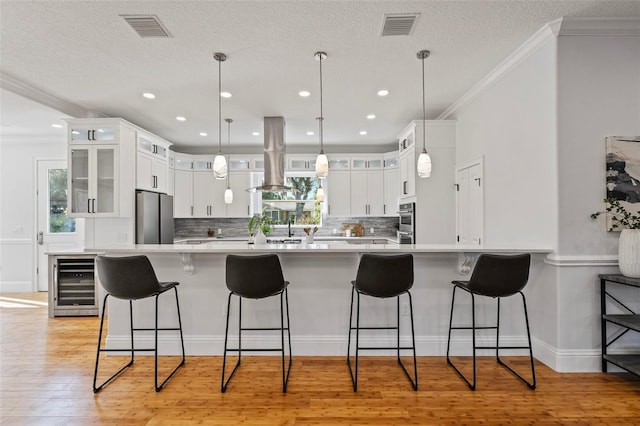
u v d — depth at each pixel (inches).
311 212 262.1
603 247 100.7
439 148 173.2
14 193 220.5
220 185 249.9
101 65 121.6
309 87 143.3
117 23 95.7
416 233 173.2
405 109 172.6
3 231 220.2
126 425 77.7
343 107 169.2
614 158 99.7
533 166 111.6
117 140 164.1
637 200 99.3
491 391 91.4
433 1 87.8
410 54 115.6
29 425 77.8
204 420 79.5
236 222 262.2
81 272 166.2
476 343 115.1
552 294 103.7
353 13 92.3
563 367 100.7
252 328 113.1
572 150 100.7
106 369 105.7
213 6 88.7
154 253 112.3
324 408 84.0
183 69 125.3
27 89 141.6
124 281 91.9
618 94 100.9
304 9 90.3
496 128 133.3
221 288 116.5
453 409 83.4
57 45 107.4
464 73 131.0
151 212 183.2
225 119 187.5
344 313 115.3
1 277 219.5
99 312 164.6
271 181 182.2
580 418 79.7
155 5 88.0
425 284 114.6
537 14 94.3
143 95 150.9
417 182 173.3
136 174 177.6
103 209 166.2
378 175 248.2
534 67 110.5
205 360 112.0
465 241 160.7
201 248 108.2
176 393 91.3
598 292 100.7
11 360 112.6
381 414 81.5
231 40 105.6
